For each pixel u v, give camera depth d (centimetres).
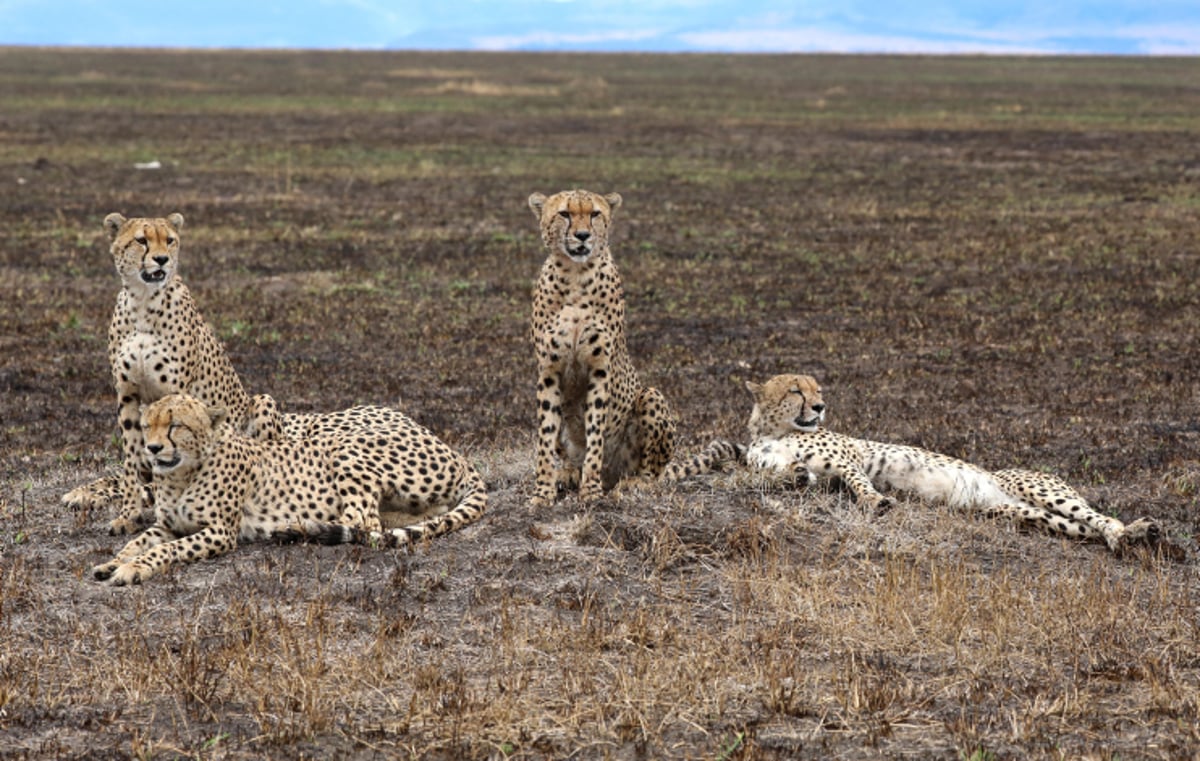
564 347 1002
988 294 2247
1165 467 1199
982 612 785
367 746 645
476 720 662
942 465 1025
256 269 2444
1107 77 10488
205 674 704
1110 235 2908
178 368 960
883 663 738
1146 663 726
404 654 740
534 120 6081
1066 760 630
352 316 2030
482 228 3011
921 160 4547
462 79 9612
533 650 744
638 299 2214
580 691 696
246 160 4300
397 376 1645
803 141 5194
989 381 1614
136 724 664
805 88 8912
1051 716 677
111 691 695
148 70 10362
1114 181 3922
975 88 8956
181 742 646
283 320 1995
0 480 1132
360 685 701
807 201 3509
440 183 3828
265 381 1603
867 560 869
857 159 4569
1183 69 11806
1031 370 1683
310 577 850
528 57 14200
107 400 1507
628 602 816
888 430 1355
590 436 1008
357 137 5138
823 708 686
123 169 4000
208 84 8600
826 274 2456
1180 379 1622
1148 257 2628
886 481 1038
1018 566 889
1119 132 5534
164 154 4425
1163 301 2167
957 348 1827
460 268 2495
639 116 6372
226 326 1947
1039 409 1465
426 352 1795
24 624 776
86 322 1966
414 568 867
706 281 2383
